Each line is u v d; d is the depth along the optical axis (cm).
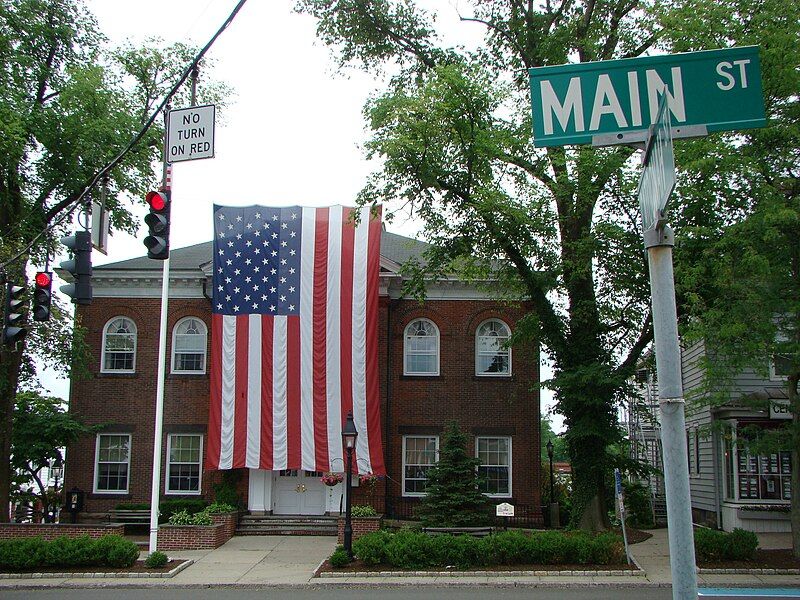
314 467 2828
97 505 3038
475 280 2938
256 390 2877
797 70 1722
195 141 1788
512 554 2023
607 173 2167
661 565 2012
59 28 2700
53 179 2716
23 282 2466
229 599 1677
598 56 2323
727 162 1761
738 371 1886
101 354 3139
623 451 2475
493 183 2289
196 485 3048
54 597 1728
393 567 2020
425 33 2572
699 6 1811
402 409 3072
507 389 3077
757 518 2562
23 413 2900
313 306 2909
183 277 3130
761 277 1797
